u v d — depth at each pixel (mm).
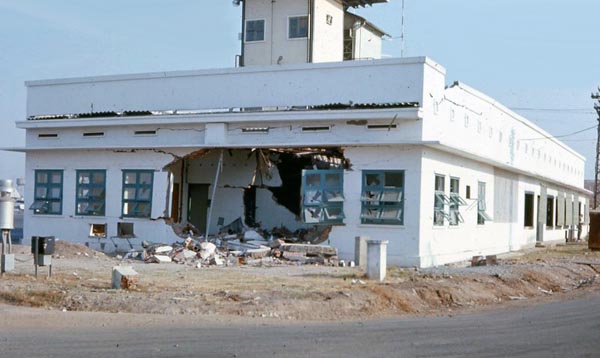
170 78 30875
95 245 31469
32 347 10977
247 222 33562
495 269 24875
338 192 27266
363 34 42625
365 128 27094
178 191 33688
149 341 11578
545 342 12070
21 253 26984
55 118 33281
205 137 29516
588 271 27641
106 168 31734
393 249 26516
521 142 43781
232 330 12906
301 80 28359
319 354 10664
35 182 33312
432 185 27594
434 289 19047
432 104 27531
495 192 37375
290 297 16812
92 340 11656
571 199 62594
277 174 33500
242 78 29438
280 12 37281
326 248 26344
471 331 13227
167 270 22922
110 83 32125
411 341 11984
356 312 16328
